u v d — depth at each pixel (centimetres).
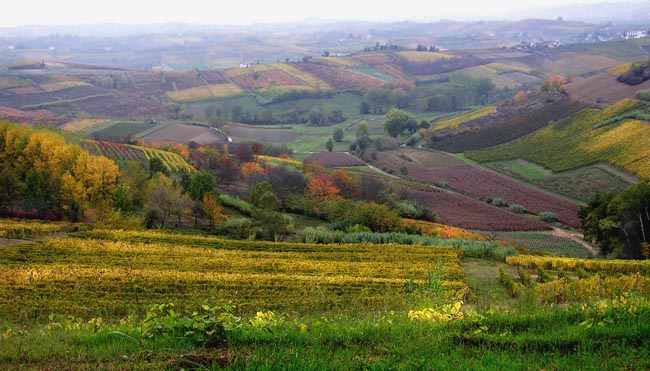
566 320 1357
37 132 8550
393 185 10262
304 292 3741
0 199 7138
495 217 9056
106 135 14975
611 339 1193
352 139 16462
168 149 13012
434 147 14400
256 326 1295
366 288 3997
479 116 16150
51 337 1355
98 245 5488
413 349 1182
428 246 6388
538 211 9462
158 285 3947
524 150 12850
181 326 1265
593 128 12531
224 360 1088
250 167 10856
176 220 7956
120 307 3259
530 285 3512
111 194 7594
